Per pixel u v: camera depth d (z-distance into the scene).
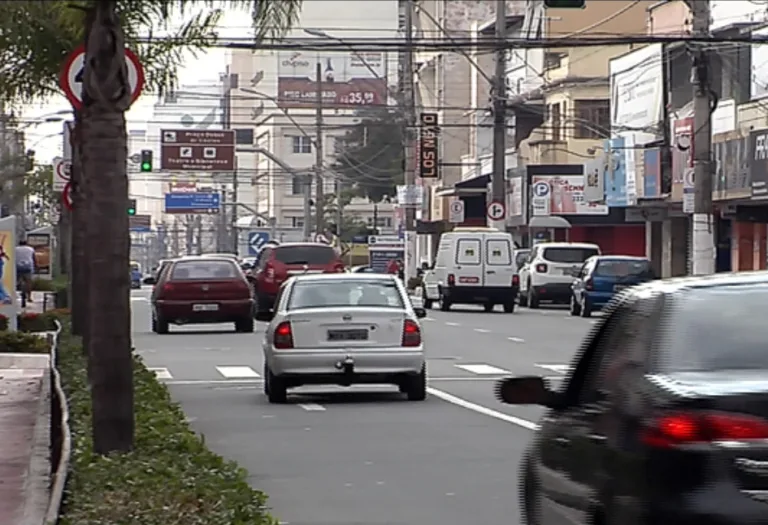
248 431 21.70
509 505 15.26
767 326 8.70
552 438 10.35
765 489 7.72
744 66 56.69
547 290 63.12
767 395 7.91
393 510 15.03
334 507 15.23
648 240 73.44
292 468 17.98
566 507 9.68
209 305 46.03
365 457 18.89
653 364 8.66
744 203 54.75
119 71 14.88
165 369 33.09
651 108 65.69
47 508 13.74
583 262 63.22
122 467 14.12
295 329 25.20
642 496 8.05
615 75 71.75
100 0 14.80
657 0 84.75
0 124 61.88
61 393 17.52
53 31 25.48
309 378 25.20
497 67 68.69
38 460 18.72
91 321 15.40
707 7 44.31
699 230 44.88
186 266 46.62
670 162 62.12
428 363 34.50
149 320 55.84
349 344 25.22
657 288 9.45
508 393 10.34
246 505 12.35
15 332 37.31
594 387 9.77
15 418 23.31
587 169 73.50
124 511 11.96
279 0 16.58
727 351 8.56
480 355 36.84
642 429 8.24
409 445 20.00
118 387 15.35
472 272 59.75
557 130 83.19
